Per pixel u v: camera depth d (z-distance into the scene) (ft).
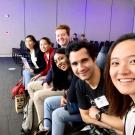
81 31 31.60
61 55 7.35
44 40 11.20
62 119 6.18
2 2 28.30
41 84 9.62
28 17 29.53
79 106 5.46
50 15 30.14
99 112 4.79
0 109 10.50
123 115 3.63
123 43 2.76
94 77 5.00
